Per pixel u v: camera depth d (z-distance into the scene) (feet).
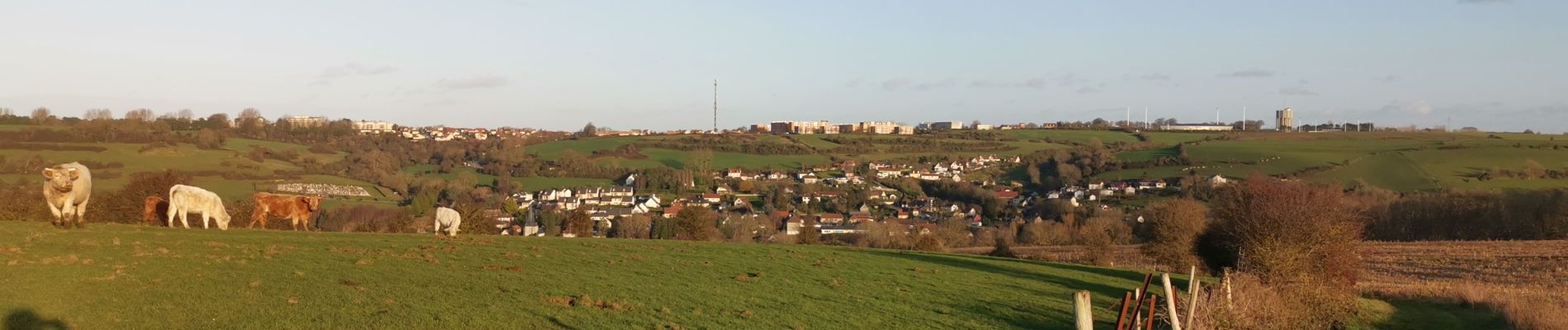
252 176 371.56
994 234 347.97
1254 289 82.28
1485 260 189.47
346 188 388.57
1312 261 106.01
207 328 55.62
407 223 198.08
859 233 349.20
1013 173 601.21
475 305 68.69
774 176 561.02
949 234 328.90
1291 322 83.46
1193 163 530.68
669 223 318.86
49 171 101.60
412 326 59.82
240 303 63.31
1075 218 374.02
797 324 71.77
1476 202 325.01
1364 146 556.51
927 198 490.90
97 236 98.32
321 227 265.54
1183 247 160.35
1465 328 96.17
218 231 116.98
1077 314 47.60
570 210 388.98
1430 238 325.21
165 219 125.90
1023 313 86.94
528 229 250.37
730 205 445.78
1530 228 309.42
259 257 88.79
